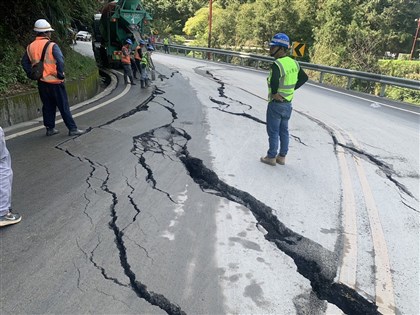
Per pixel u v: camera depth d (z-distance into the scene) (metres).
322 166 5.64
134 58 13.02
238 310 2.68
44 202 4.02
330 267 3.25
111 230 3.57
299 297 2.87
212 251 3.34
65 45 10.67
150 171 5.00
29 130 6.46
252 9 36.59
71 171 4.83
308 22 34.06
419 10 41.97
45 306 2.62
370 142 7.07
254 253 3.36
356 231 3.86
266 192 4.60
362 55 28.27
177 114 8.14
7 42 8.28
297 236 3.71
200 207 4.14
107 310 2.61
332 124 8.30
